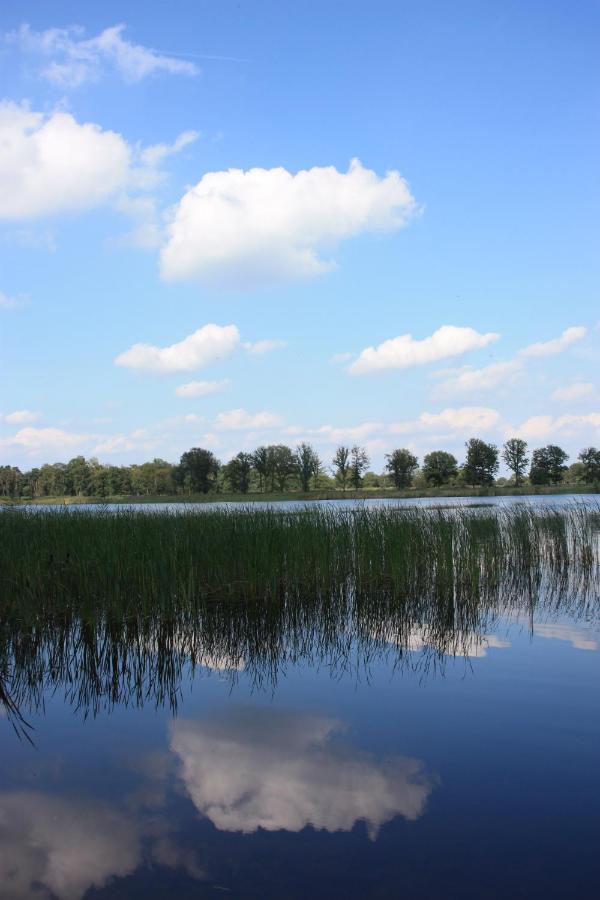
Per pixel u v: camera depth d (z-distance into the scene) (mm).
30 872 2625
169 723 4203
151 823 2996
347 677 5164
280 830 2924
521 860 2686
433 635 6621
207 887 2520
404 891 2482
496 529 11367
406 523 9992
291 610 7750
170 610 6496
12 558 7539
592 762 3580
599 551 12039
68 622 6652
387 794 3244
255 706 4508
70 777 3453
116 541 7883
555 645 6160
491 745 3809
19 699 4695
